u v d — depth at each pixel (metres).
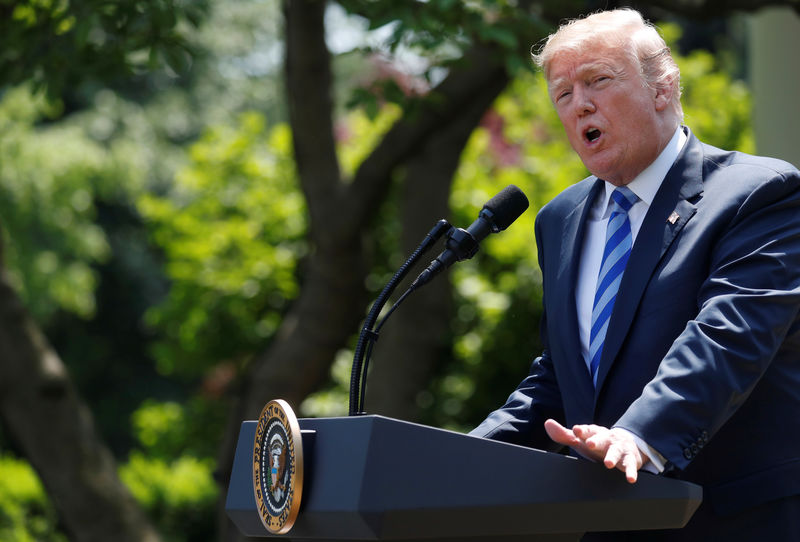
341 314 12.94
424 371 13.55
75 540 13.05
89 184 37.09
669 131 5.21
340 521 3.71
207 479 23.03
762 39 15.61
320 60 12.48
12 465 22.97
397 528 3.68
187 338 19.64
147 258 43.72
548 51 5.24
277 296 19.36
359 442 3.73
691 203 5.00
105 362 44.03
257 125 21.23
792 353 4.88
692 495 4.20
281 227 19.55
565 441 4.02
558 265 5.53
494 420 5.54
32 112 34.38
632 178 5.23
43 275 35.72
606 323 5.10
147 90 42.47
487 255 18.19
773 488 4.73
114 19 10.77
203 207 20.27
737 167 5.04
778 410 4.83
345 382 18.67
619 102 5.05
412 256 5.01
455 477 3.80
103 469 13.22
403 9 10.40
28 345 13.04
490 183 19.70
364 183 12.73
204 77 43.09
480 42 12.08
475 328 18.03
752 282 4.58
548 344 5.78
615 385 4.91
